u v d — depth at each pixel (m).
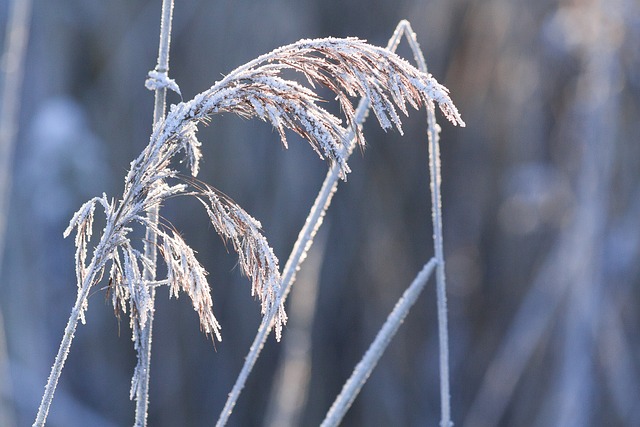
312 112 1.56
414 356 11.23
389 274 10.80
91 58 10.73
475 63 10.20
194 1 10.27
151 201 1.60
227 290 10.34
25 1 4.09
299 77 8.33
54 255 10.84
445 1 9.96
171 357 10.63
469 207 10.95
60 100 10.39
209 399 10.56
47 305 10.73
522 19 9.96
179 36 10.28
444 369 2.27
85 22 10.66
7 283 9.40
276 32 9.90
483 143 10.69
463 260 11.20
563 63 9.82
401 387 10.94
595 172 8.12
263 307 1.60
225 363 10.52
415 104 1.58
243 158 10.00
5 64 4.06
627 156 8.62
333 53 1.58
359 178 10.63
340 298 10.70
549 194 9.99
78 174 9.99
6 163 4.03
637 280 8.98
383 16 10.08
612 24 7.88
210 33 10.11
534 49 9.96
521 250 10.59
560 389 8.14
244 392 10.48
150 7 10.59
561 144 9.90
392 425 10.67
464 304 11.23
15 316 9.28
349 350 10.78
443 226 11.15
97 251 1.59
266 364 10.41
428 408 11.01
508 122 10.41
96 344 10.63
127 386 10.73
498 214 10.79
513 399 9.63
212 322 1.64
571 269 8.16
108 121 10.52
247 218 1.60
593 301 7.95
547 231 10.22
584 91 8.87
